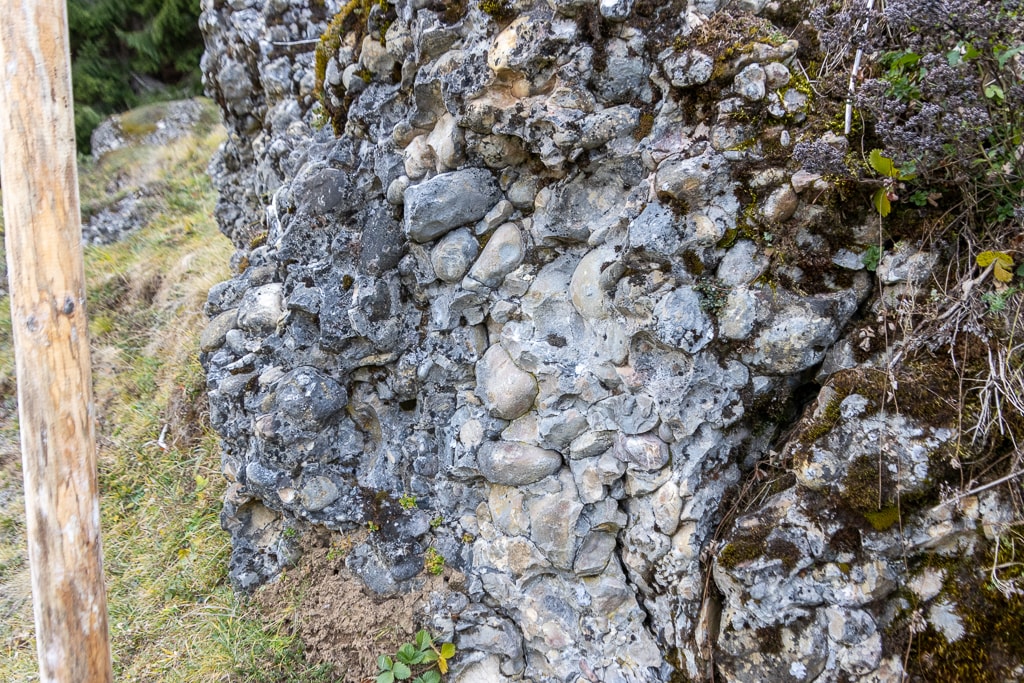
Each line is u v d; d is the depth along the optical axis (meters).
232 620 2.93
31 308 1.89
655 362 2.19
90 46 8.66
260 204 4.11
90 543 1.98
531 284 2.43
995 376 1.75
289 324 2.78
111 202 6.89
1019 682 1.70
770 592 1.92
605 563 2.38
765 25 1.96
